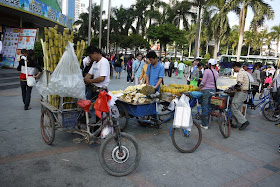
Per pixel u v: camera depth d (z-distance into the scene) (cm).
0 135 418
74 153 368
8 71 1005
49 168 317
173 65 1933
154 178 312
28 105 594
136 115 451
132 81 1337
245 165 372
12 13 1184
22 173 298
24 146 380
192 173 333
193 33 4450
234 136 516
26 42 1140
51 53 371
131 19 3919
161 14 3534
